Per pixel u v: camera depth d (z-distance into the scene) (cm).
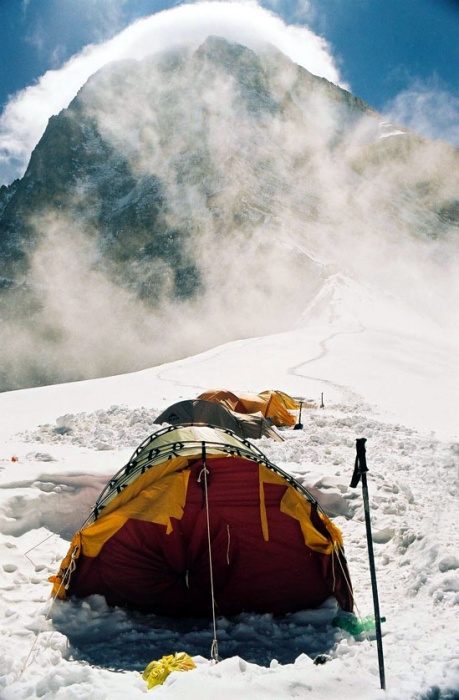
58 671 540
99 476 1121
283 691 480
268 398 2100
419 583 764
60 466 1163
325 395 2775
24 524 970
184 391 2756
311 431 1886
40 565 852
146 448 853
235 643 675
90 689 506
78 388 2973
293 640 675
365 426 1969
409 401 2809
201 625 732
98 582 754
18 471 1112
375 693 484
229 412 1698
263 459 782
